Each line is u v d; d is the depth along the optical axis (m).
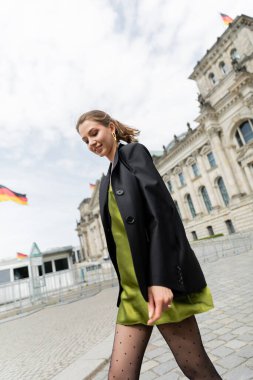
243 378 2.86
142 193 1.34
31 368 4.88
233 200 32.88
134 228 1.26
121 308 1.47
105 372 3.89
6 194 19.64
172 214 1.30
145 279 1.19
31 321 10.82
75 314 10.11
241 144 33.16
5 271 18.52
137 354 1.36
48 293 15.56
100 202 1.61
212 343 4.06
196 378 1.36
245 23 33.38
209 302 1.35
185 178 42.91
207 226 38.84
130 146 1.51
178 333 1.36
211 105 37.41
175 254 1.22
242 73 30.03
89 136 1.71
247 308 5.55
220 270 12.93
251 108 30.30
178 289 1.17
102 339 5.78
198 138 39.50
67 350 5.55
